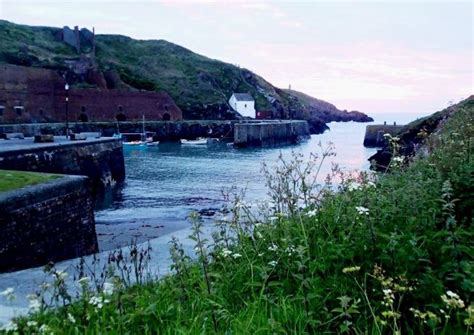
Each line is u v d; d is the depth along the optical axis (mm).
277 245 4652
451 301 2861
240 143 79250
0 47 88062
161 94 94000
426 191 4688
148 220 23328
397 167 6340
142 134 79000
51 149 29688
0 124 65125
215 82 135750
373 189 5359
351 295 3629
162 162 53125
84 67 92062
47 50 106438
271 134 86938
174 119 95875
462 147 6234
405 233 3971
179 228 20891
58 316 4195
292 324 3436
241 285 4277
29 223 12742
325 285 3777
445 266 3475
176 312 3875
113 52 134750
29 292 6758
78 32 117812
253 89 145375
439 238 3947
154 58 138250
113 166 38156
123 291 4672
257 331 3268
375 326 3238
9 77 68000
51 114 75312
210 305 3836
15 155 25906
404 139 36188
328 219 4758
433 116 35969
